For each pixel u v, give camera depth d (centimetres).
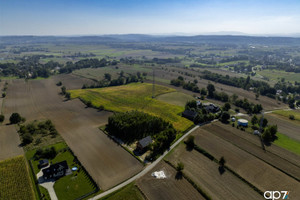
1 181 5678
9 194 5219
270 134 8331
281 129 9706
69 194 5253
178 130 9125
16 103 12925
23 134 8419
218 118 10688
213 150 7562
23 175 5950
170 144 7912
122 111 11444
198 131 9131
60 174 5972
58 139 8219
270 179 6069
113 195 5241
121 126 8388
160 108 12144
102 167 6431
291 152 7619
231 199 5225
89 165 6525
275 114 11812
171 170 6322
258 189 5578
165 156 7106
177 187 5581
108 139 8281
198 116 9962
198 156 7150
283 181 6006
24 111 11531
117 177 5959
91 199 5084
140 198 5147
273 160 7062
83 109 11956
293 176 6212
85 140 8175
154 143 7369
